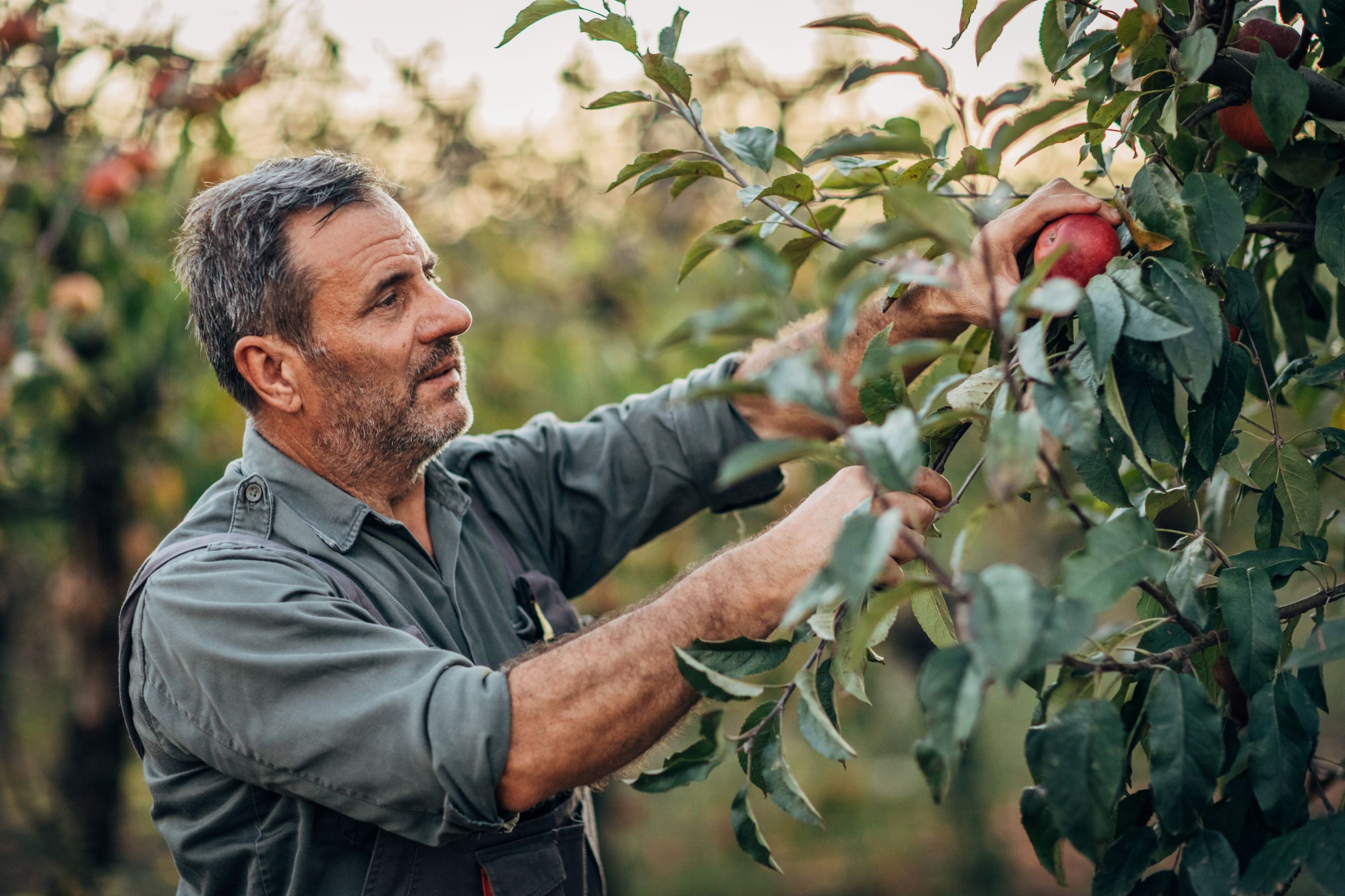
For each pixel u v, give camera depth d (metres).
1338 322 1.11
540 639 1.26
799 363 0.61
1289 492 0.92
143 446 3.39
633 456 1.43
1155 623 0.78
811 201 0.98
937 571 0.62
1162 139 0.90
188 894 1.15
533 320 3.66
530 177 3.81
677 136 3.59
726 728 4.88
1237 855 0.79
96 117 2.94
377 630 1.02
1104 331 0.75
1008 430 0.64
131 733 1.18
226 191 1.23
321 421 1.23
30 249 2.91
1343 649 0.69
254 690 1.00
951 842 5.38
